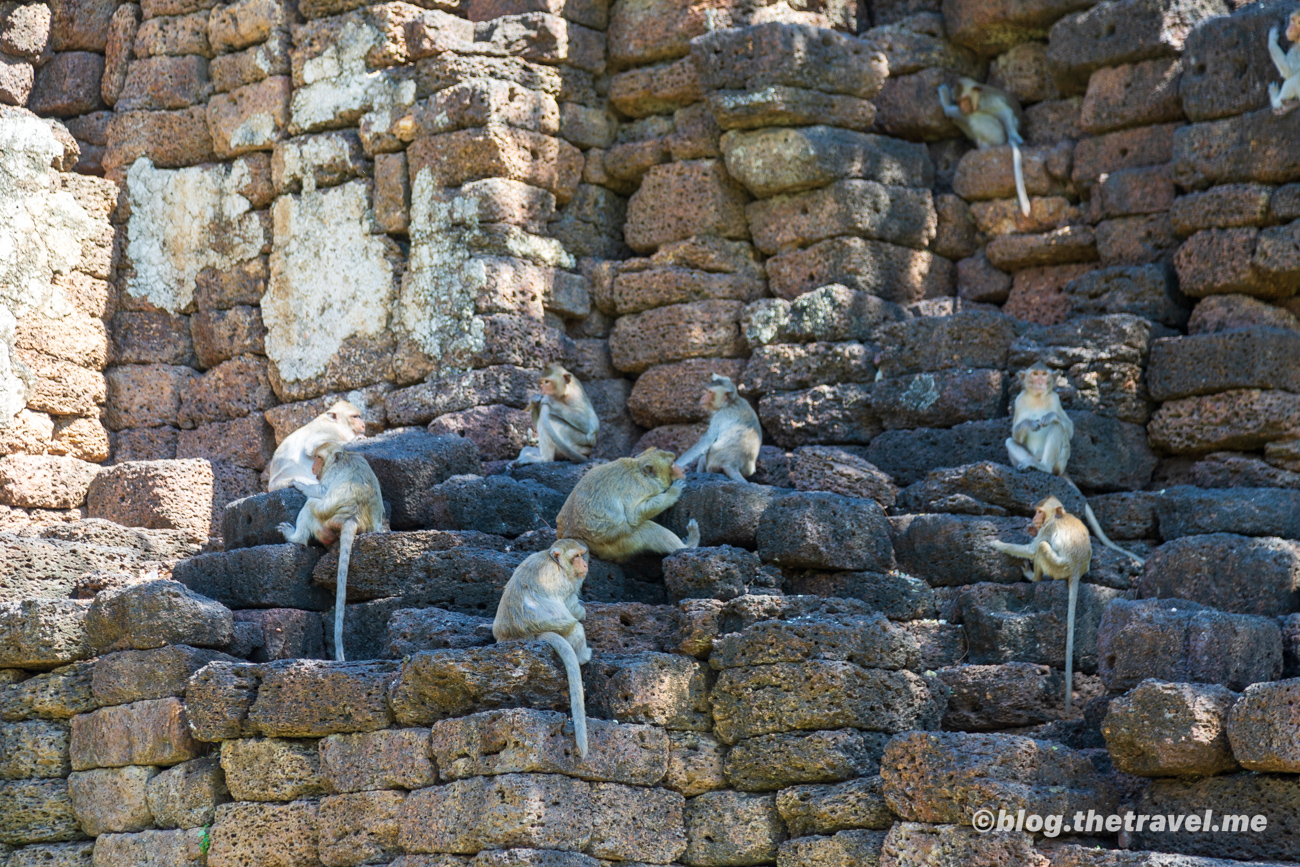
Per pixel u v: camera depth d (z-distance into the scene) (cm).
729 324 4816
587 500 3675
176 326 5303
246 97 5225
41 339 5106
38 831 3700
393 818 3244
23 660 3738
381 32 5022
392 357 4944
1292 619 3341
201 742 3531
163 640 3612
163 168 5347
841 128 4831
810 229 4775
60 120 5466
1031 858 2869
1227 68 4428
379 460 4088
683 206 4894
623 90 5066
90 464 5125
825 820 3133
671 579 3553
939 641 3697
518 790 3064
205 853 3456
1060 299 4744
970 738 3006
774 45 4722
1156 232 4575
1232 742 2858
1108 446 4250
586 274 5000
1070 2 4812
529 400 4744
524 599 3266
